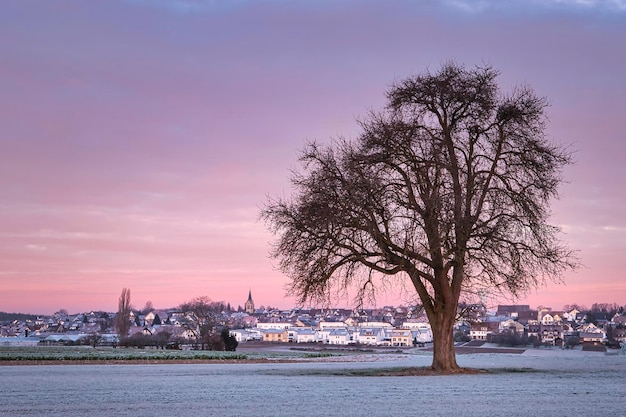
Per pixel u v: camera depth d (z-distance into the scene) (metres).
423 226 44.12
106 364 61.72
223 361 69.31
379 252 45.09
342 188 44.28
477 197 45.16
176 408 23.12
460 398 26.56
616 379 38.03
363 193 43.72
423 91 46.47
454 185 45.06
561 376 41.16
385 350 158.75
